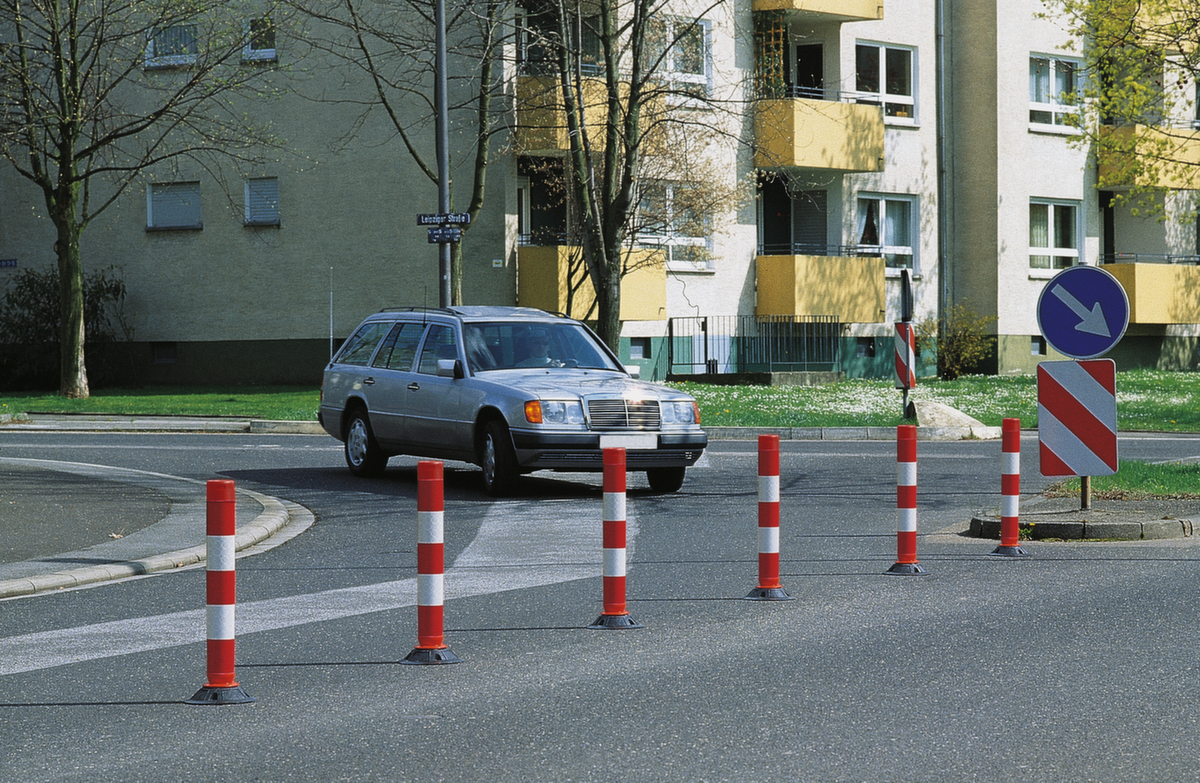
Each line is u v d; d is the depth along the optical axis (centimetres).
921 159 3859
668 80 3275
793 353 3641
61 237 3012
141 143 3597
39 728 612
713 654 749
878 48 3788
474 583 991
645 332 3422
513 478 1514
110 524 1263
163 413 2642
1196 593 918
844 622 834
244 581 1014
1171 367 4319
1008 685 672
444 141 2520
